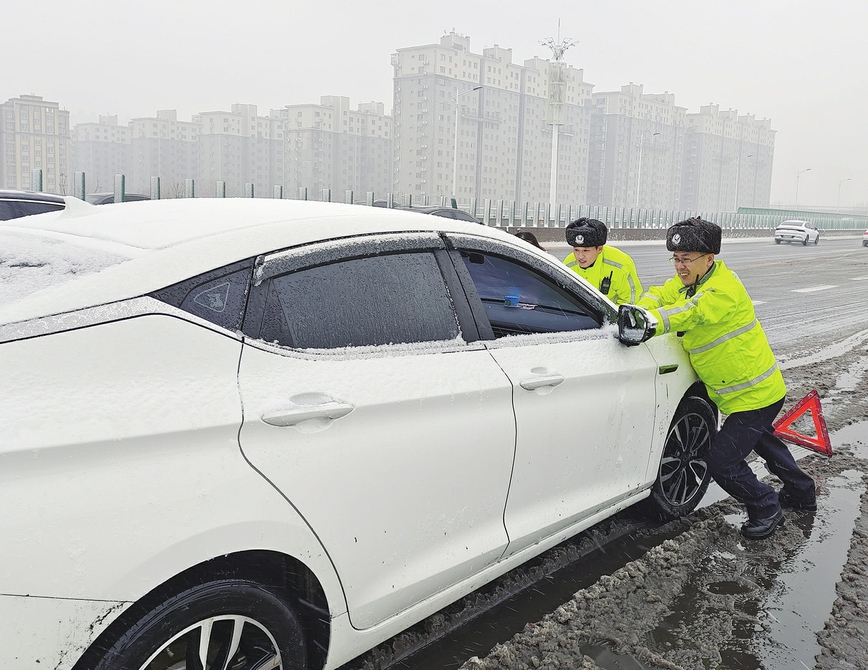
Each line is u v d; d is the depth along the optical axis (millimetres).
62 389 1783
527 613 3258
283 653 2152
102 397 1824
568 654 2930
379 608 2418
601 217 45500
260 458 2035
